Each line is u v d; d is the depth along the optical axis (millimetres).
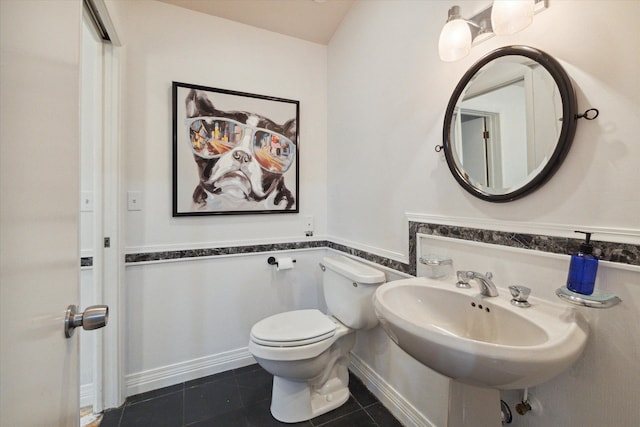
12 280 397
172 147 1736
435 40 1277
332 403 1568
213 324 1888
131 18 1651
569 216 841
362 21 1765
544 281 902
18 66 413
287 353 1348
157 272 1738
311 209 2176
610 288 756
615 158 749
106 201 1538
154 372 1729
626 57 729
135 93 1661
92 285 1566
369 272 1574
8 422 383
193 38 1796
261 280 2023
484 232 1077
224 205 1877
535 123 909
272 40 2025
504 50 986
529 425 937
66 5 593
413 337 774
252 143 1947
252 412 1541
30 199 450
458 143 1160
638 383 716
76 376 662
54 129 539
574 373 827
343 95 1984
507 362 636
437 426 1278
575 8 820
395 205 1522
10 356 390
